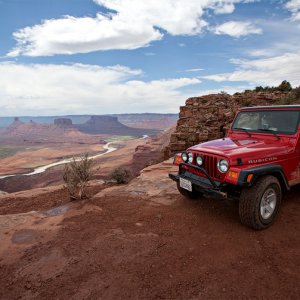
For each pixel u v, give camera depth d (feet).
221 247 11.23
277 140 14.57
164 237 12.30
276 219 13.70
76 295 8.50
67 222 14.52
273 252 10.72
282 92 69.62
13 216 15.65
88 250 11.27
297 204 15.46
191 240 11.94
